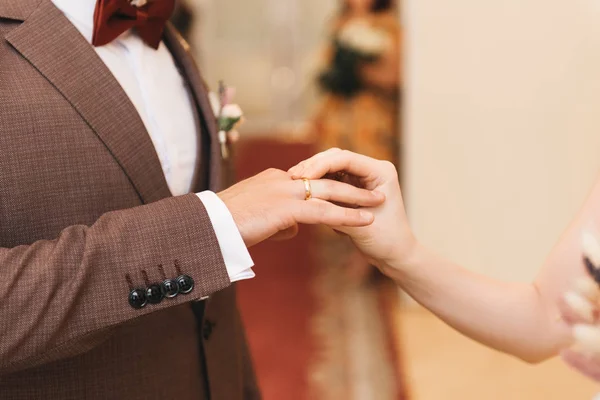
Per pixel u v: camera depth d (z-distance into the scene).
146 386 0.92
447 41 2.70
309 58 6.23
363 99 3.36
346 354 2.50
